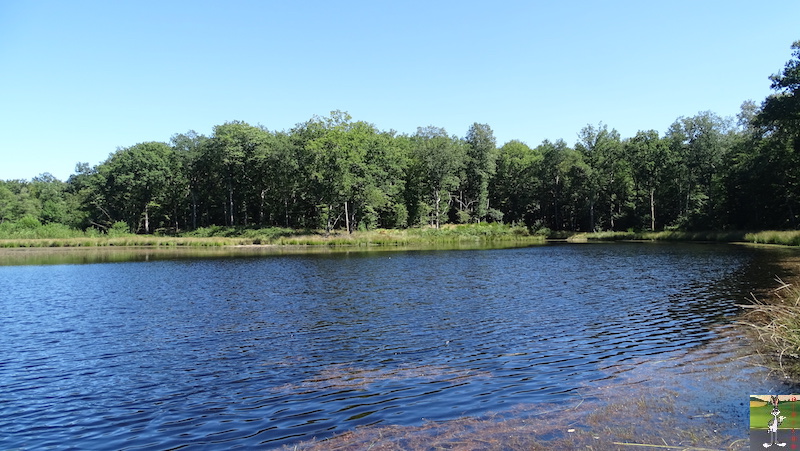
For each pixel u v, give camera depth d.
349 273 33.28
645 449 7.07
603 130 89.06
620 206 89.06
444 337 14.80
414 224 95.88
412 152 99.44
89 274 35.50
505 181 103.00
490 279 28.73
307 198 86.88
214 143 87.31
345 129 82.31
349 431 8.23
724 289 22.70
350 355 13.06
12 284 29.95
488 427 8.13
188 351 13.84
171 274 34.69
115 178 90.94
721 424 7.81
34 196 121.62
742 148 69.25
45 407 9.89
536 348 13.36
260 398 10.04
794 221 61.56
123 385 11.13
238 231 82.56
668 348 12.97
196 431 8.52
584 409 8.77
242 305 21.11
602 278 28.22
